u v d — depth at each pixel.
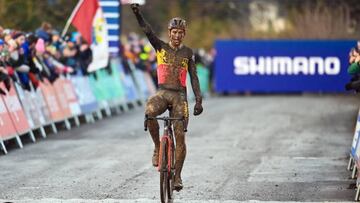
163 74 18.72
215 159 25.75
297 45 61.66
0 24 43.50
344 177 22.23
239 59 62.56
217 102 54.09
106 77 44.56
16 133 28.88
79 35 39.78
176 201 18.75
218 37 77.00
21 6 44.28
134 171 23.34
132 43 54.50
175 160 18.45
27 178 22.11
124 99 48.16
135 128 36.09
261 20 75.00
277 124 36.97
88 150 28.09
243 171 23.33
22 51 30.59
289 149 28.12
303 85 61.84
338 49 61.12
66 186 20.81
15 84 30.06
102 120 40.75
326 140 30.66
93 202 18.58
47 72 34.56
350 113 42.50
